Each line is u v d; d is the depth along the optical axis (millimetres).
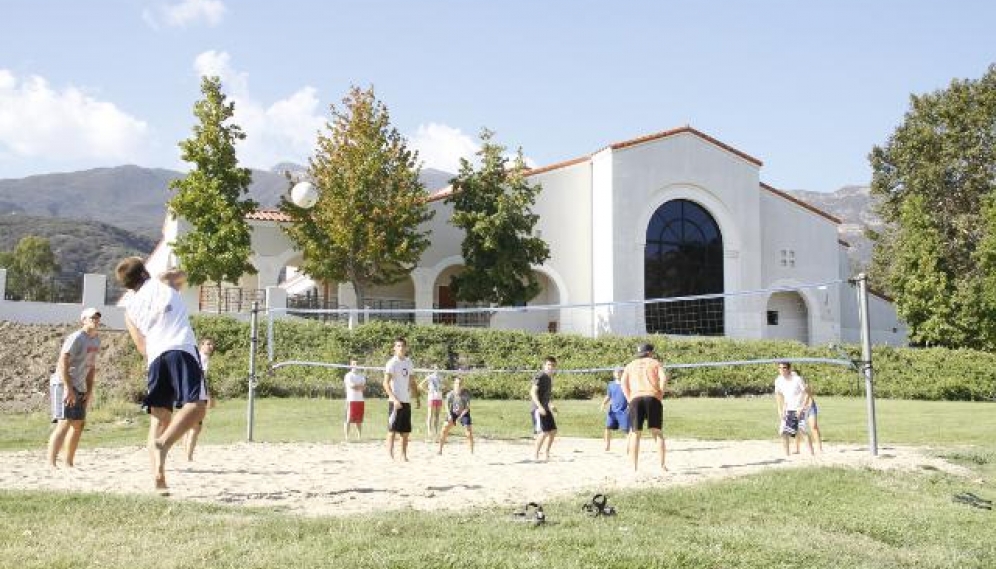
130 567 4730
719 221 34938
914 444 14680
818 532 6676
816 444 14328
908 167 45250
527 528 6012
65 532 5543
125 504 6383
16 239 130000
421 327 25578
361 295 28578
